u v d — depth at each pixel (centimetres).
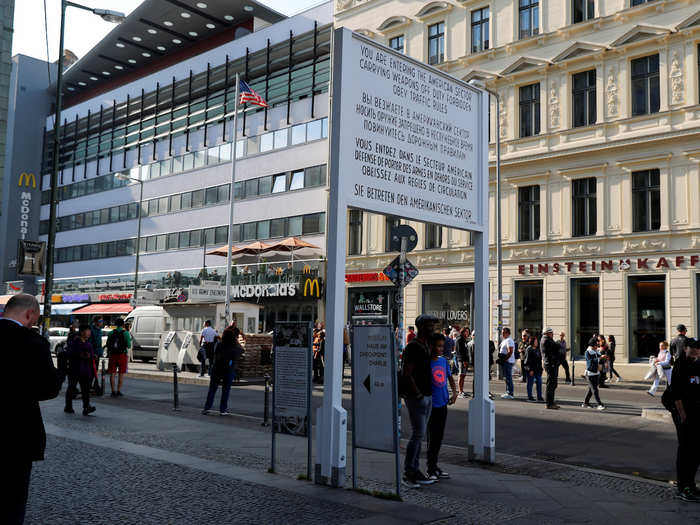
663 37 2531
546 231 2811
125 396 1672
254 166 4238
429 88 846
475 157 923
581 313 2711
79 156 5938
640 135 2562
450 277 3117
